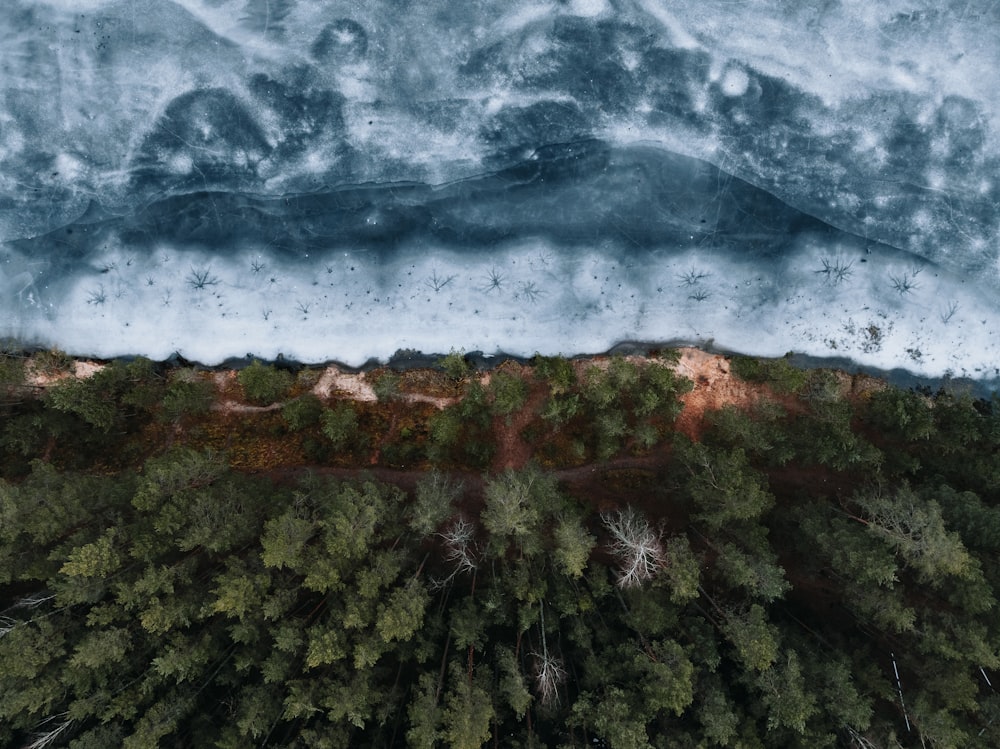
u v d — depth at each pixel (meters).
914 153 40.94
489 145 41.56
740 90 41.31
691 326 41.69
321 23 41.56
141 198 41.94
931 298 41.19
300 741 32.44
